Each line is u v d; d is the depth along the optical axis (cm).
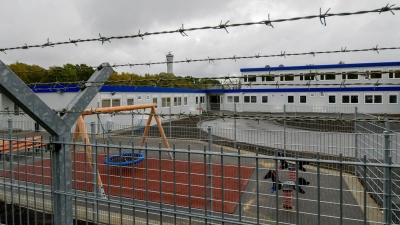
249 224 189
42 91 1294
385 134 350
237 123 1645
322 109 2250
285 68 2314
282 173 546
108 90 1387
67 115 229
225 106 2580
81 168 467
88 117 1204
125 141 866
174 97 2047
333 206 425
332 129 952
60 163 229
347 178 544
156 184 509
